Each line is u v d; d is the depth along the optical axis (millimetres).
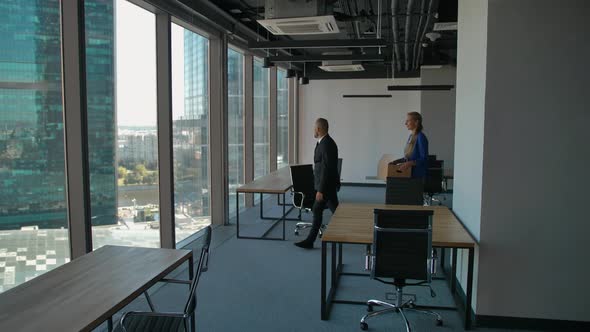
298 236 6246
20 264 2955
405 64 9594
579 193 3170
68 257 3396
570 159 3166
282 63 9883
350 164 11781
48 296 2084
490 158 3262
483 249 3318
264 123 9727
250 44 5160
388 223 3016
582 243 3193
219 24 6043
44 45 3107
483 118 3268
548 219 3221
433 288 4242
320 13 4316
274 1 4406
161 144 5027
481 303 3350
